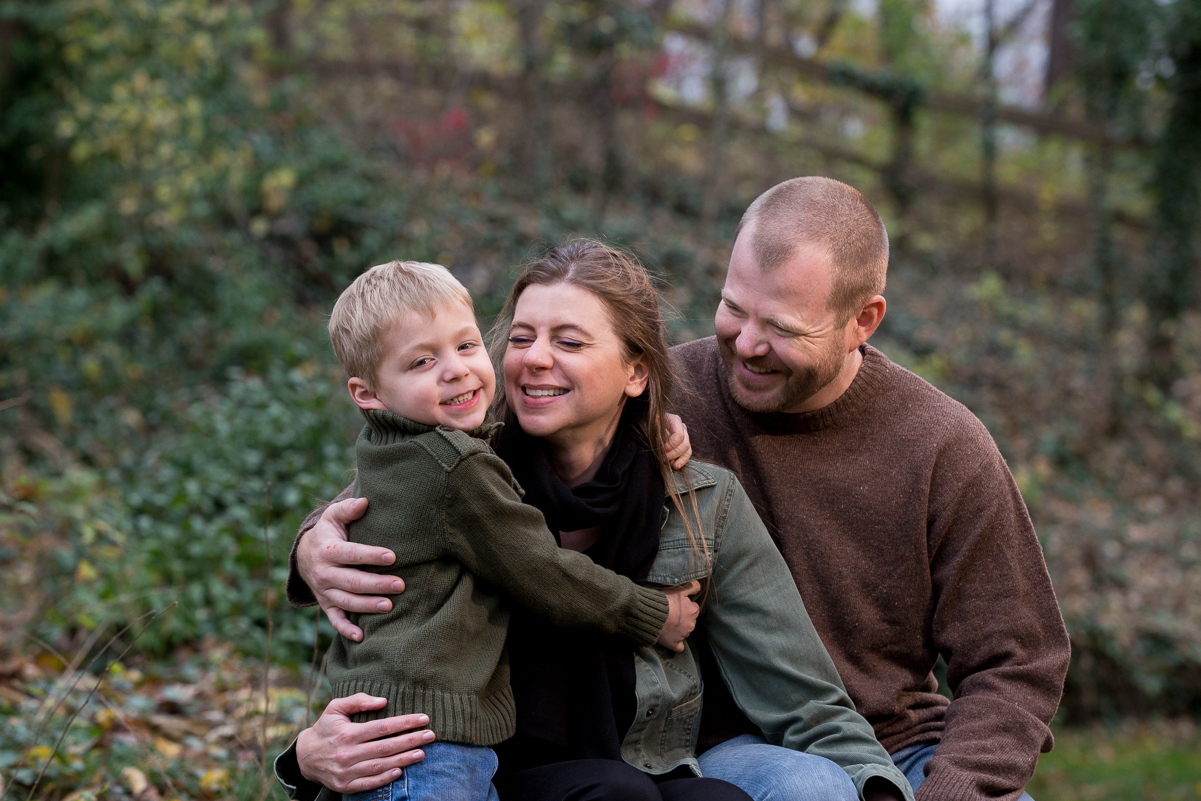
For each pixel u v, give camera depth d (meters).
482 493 1.90
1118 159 13.13
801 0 15.03
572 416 2.09
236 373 6.29
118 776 2.93
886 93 13.62
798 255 2.15
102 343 7.34
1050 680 2.19
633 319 2.12
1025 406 10.76
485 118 12.01
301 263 9.05
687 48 12.62
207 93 8.45
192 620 4.47
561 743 2.01
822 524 2.32
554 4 11.83
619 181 12.27
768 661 2.14
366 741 1.82
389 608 1.91
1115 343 11.84
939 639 2.29
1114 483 10.17
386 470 1.97
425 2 12.16
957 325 11.80
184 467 5.55
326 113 11.12
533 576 1.92
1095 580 8.48
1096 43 12.52
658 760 2.11
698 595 2.22
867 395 2.36
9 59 8.43
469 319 2.01
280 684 4.02
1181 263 11.66
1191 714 8.12
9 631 4.20
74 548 4.68
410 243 9.16
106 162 8.52
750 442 2.37
